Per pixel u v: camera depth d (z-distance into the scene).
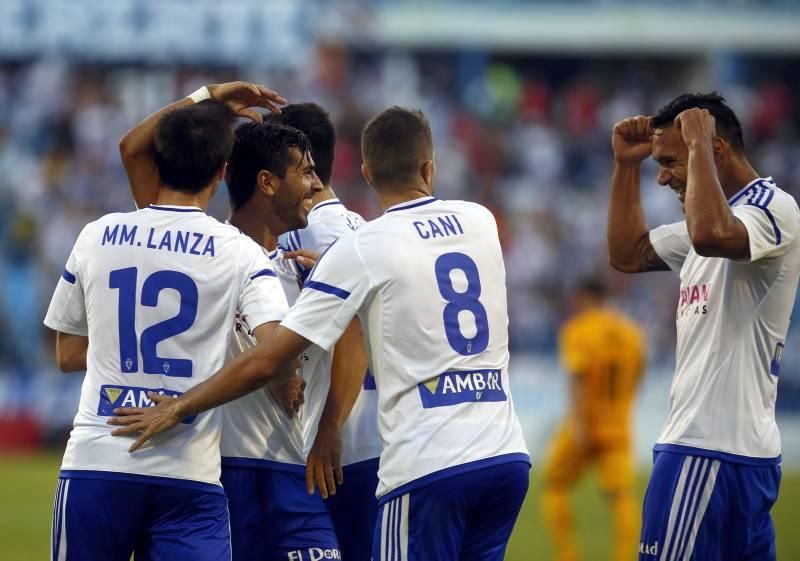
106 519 15.31
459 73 87.69
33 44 75.69
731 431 16.19
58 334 17.12
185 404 15.01
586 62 91.50
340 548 18.45
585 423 31.25
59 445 58.31
